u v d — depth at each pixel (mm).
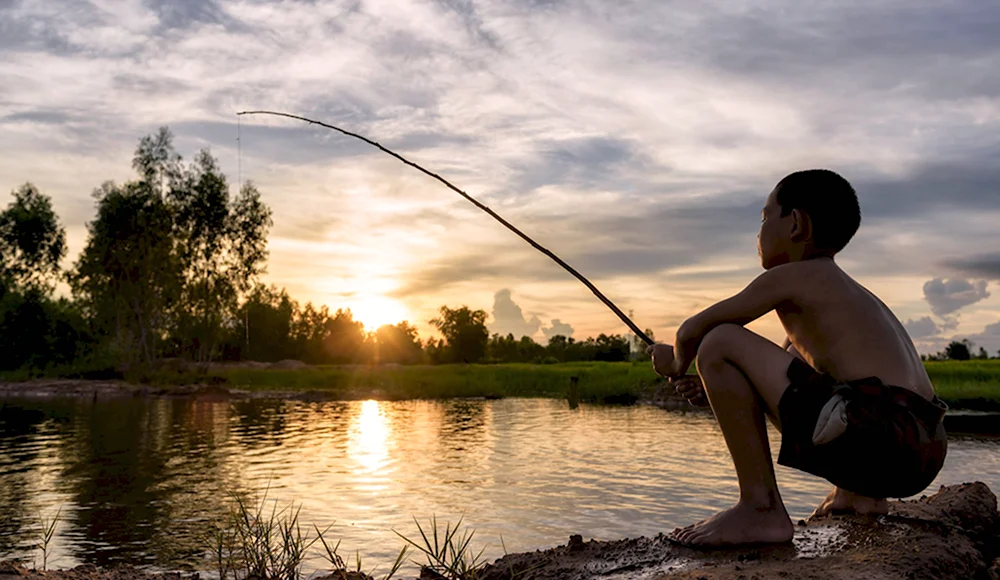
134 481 7820
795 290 2508
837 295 2457
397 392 25516
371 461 9281
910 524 2762
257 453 10172
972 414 15875
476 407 19891
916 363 2459
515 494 6859
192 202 35688
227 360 61656
